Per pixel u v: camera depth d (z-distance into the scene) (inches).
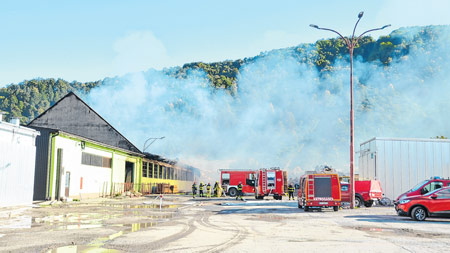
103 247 370.9
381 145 1169.4
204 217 714.8
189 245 390.9
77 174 1285.7
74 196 1263.5
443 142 1177.4
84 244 386.0
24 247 365.4
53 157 1123.3
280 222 632.4
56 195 1146.0
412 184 1161.4
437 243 414.3
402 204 681.0
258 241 422.6
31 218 636.1
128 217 682.2
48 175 1103.6
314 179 880.3
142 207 957.2
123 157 1755.7
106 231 484.4
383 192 1153.4
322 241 424.8
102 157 1518.2
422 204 662.5
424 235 479.2
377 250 370.0
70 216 679.1
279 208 984.9
